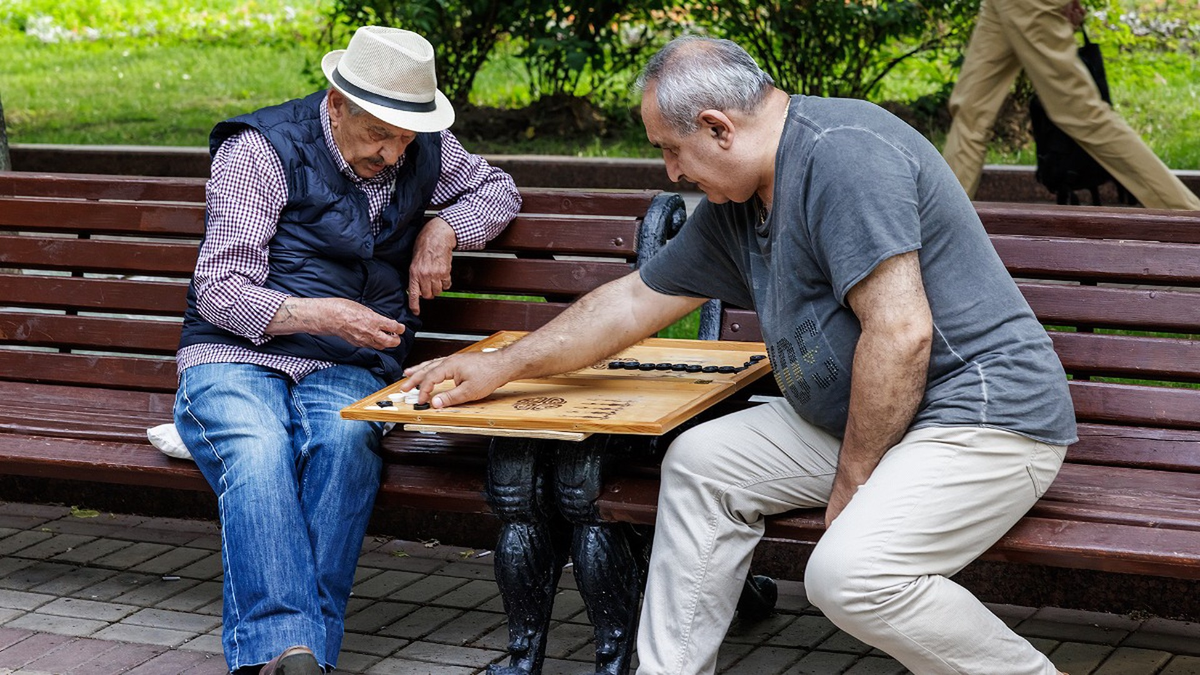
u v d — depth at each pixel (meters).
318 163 3.53
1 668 3.47
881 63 10.15
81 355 4.18
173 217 4.13
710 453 2.98
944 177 2.82
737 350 3.56
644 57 9.93
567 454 3.11
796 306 2.90
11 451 3.66
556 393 3.19
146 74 13.55
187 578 4.07
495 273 3.89
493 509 3.19
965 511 2.76
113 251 4.18
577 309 3.26
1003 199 8.17
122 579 4.06
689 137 2.88
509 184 3.87
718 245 3.16
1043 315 3.41
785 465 3.00
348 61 3.44
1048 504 2.96
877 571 2.70
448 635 3.67
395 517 4.34
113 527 4.49
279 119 3.53
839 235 2.72
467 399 3.12
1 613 3.82
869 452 2.79
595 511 3.11
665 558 2.99
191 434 3.43
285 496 3.21
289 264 3.55
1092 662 3.41
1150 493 3.09
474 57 9.97
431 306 3.93
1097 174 6.22
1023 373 2.79
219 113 11.56
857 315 2.76
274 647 3.08
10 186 4.31
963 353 2.80
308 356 3.55
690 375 3.34
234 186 3.48
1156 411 3.30
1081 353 3.38
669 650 2.97
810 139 2.79
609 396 3.13
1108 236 3.42
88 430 3.72
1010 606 3.77
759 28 9.46
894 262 2.70
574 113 9.95
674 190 8.45
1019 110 9.32
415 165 3.64
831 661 3.47
